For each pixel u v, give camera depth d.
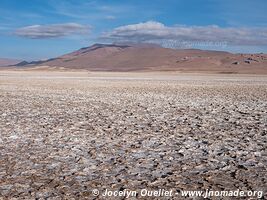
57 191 6.85
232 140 11.46
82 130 13.18
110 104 22.48
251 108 20.56
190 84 49.66
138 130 13.25
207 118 16.44
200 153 9.76
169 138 11.77
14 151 9.93
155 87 41.81
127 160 9.03
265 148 10.34
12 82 52.69
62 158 9.21
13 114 17.44
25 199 6.45
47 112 18.33
